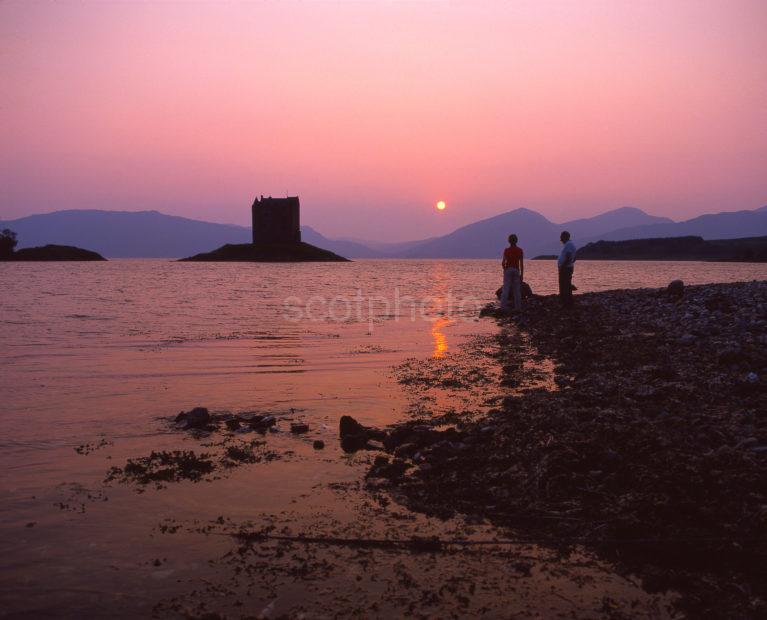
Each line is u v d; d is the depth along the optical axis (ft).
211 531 16.08
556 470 19.20
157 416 28.22
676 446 21.20
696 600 12.66
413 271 412.57
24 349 49.32
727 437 22.21
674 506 16.22
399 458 22.15
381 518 17.02
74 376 37.83
